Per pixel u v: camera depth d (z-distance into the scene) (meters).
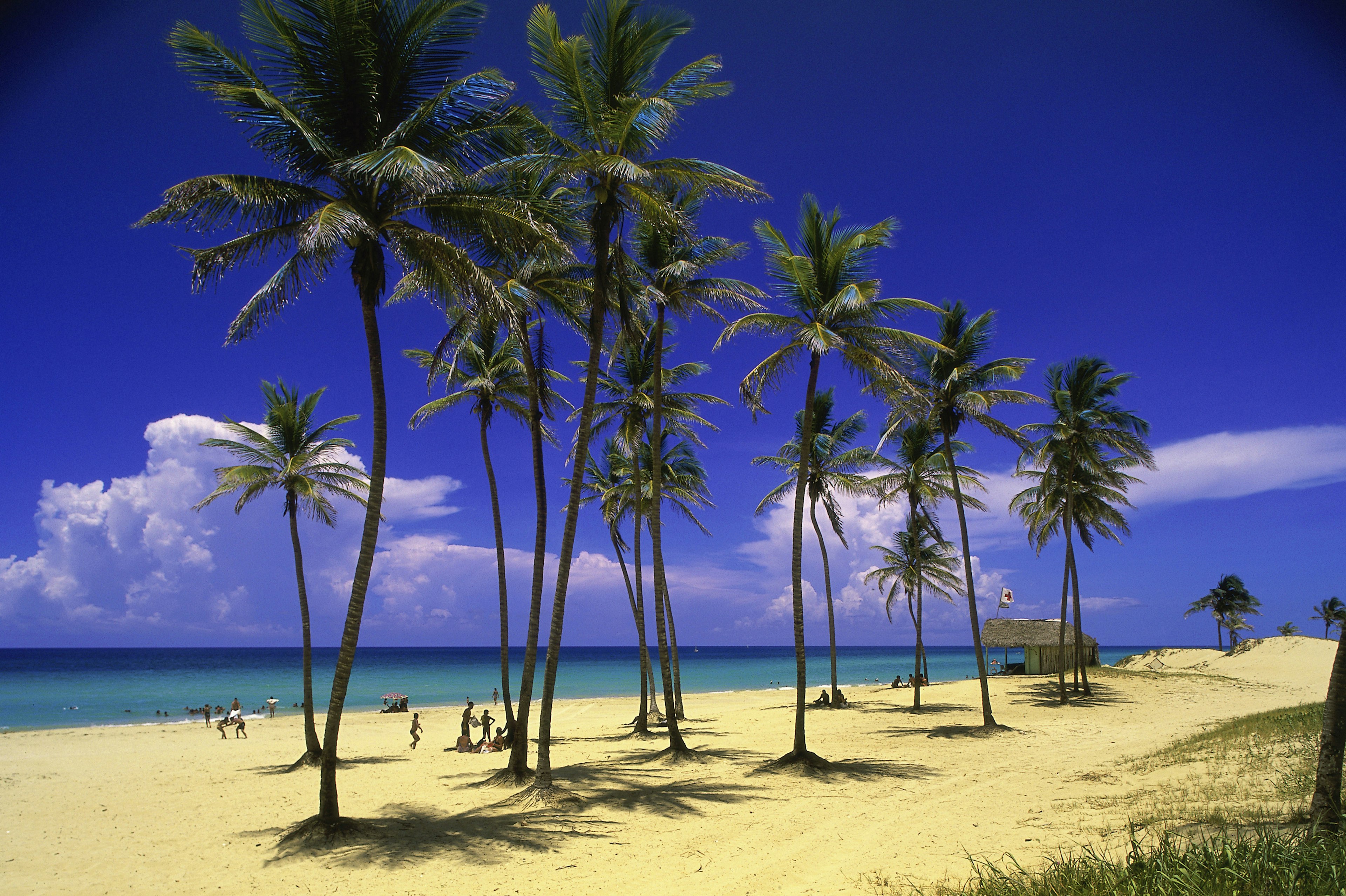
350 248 11.76
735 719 29.69
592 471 30.41
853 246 17.12
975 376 23.34
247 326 11.35
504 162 12.63
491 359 19.70
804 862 9.81
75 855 11.24
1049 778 15.09
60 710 46.53
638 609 24.95
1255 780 12.16
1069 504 30.64
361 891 9.13
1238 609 77.56
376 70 11.67
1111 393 29.22
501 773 16.03
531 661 16.19
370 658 170.12
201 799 15.58
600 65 14.62
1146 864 7.06
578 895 8.84
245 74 11.06
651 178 12.89
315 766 19.81
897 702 35.03
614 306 15.73
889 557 42.34
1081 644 33.88
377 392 11.85
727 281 19.11
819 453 30.31
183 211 10.55
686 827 11.82
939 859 9.55
